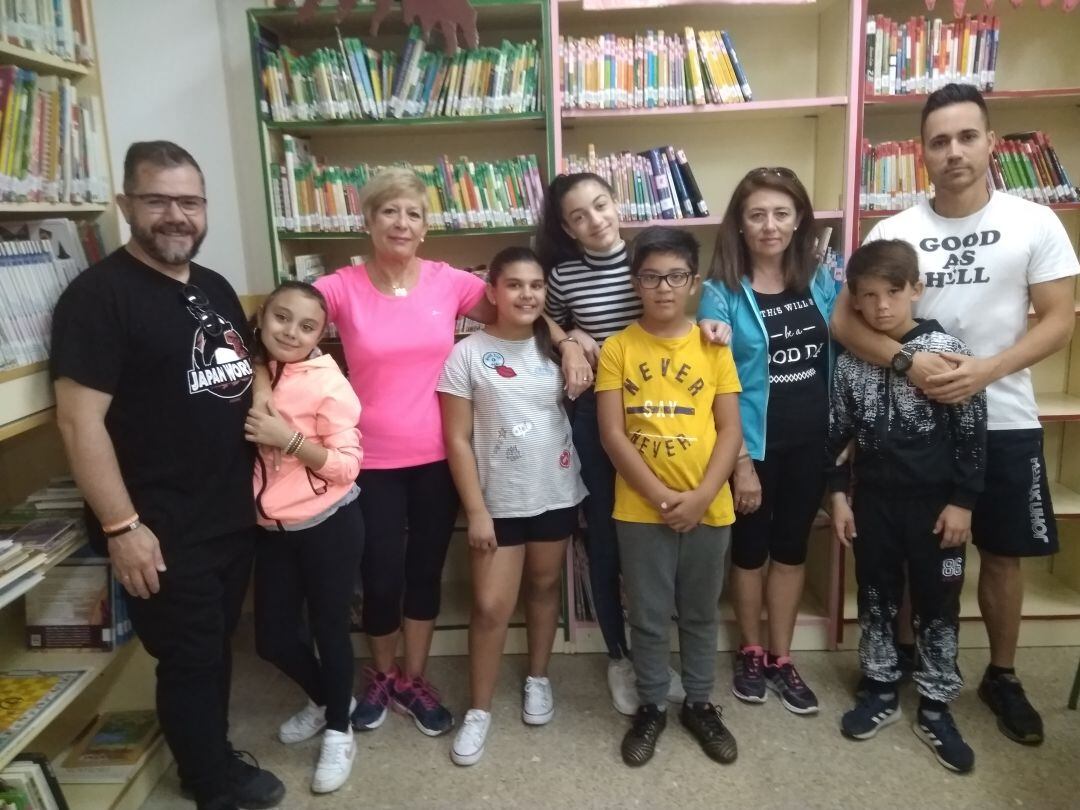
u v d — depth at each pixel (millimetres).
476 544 1939
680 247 1813
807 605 2543
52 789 1586
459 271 2068
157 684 1671
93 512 1631
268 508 1734
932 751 1962
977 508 2051
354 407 1789
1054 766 1899
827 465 2076
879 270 1805
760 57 2518
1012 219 1895
